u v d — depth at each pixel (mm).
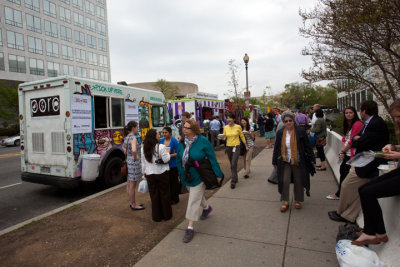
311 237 3461
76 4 47844
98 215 4633
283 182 4391
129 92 7480
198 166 3598
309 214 4219
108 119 6723
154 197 4270
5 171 9461
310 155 4324
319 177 6504
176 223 4219
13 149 18750
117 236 3828
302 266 2838
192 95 14281
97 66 52250
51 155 6066
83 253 3391
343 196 3705
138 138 7781
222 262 2992
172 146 5082
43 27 42469
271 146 12445
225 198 5246
